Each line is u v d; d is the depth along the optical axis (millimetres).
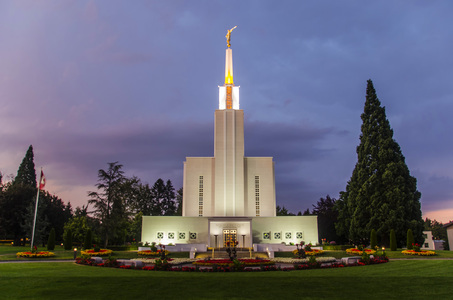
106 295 18578
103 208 64750
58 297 18156
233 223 57750
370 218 58719
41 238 72688
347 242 83812
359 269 29344
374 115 63969
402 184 57688
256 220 59531
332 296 18375
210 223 57094
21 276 24344
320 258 40562
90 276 24516
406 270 28312
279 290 19719
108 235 65500
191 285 21000
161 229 58844
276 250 52812
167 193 124250
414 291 19406
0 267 30078
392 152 60312
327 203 89375
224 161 63125
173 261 37250
